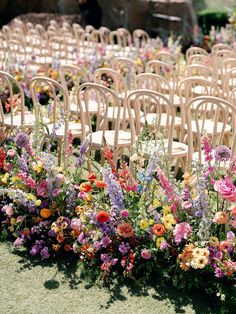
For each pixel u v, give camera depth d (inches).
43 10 663.1
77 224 142.1
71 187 153.1
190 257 130.0
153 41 413.7
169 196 139.7
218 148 136.3
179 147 191.5
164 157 144.1
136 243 140.5
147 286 135.3
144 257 134.8
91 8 661.3
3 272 141.0
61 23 606.9
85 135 193.6
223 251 131.8
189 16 634.2
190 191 140.7
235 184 153.3
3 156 165.0
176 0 633.6
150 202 143.7
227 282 130.6
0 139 186.4
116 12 655.1
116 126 180.2
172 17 634.8
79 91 185.0
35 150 162.4
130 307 127.8
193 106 255.6
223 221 132.4
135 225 140.9
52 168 151.9
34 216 155.3
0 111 195.0
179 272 134.8
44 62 357.4
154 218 138.6
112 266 141.4
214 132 189.3
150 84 270.1
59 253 149.6
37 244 149.8
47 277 139.3
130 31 652.7
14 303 128.6
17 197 150.6
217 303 128.7
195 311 126.4
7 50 340.2
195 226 137.8
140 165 148.4
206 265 131.3
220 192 131.6
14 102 243.6
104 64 348.2
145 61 373.1
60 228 146.6
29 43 422.3
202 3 671.1
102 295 132.3
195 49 337.4
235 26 494.9
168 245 133.9
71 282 137.4
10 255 148.9
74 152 230.5
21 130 183.5
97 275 139.0
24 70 315.9
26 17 593.3
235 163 143.8
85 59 349.7
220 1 679.1
